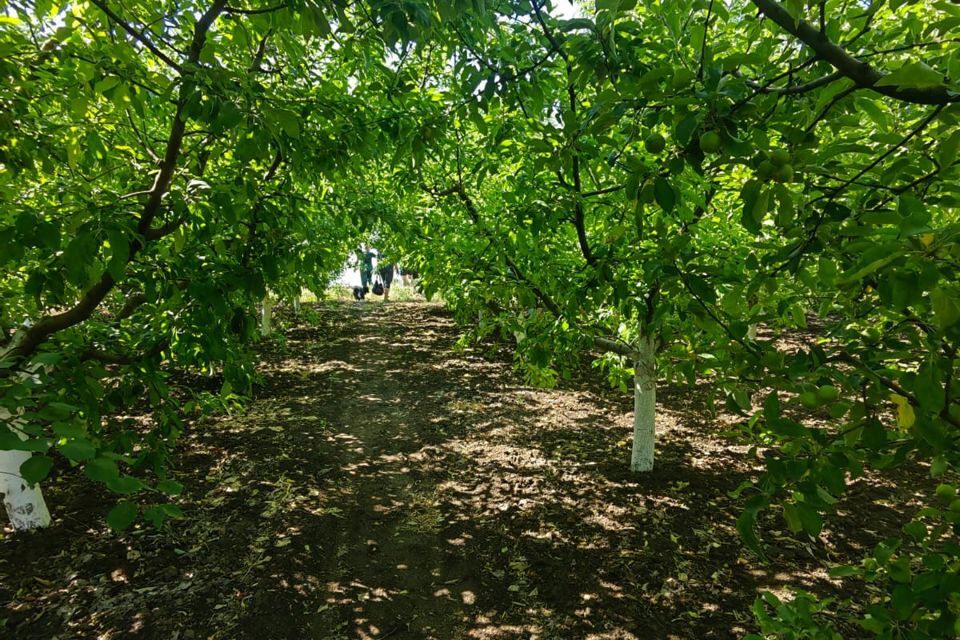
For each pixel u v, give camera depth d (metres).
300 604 3.91
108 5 1.89
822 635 1.30
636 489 5.65
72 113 2.40
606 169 2.48
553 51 2.00
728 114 1.09
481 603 3.94
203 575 4.21
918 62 0.82
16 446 0.88
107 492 5.49
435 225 5.44
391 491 5.71
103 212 1.70
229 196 2.02
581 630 3.64
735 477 5.93
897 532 4.72
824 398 1.13
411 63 4.05
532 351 3.59
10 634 3.55
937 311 0.85
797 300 1.74
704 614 3.75
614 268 2.95
